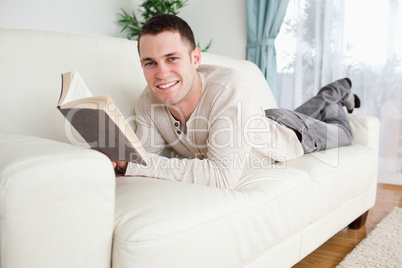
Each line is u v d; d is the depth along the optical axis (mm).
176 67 930
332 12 2518
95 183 594
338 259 1320
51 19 2783
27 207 512
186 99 1009
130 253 607
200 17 3322
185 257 675
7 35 1003
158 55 913
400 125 2398
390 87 2398
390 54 2369
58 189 544
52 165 539
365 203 1580
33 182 514
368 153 1545
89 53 1167
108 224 625
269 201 914
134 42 1369
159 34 905
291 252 1050
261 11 2779
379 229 1568
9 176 495
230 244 779
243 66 1898
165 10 3119
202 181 917
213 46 3264
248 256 838
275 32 2730
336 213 1324
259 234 869
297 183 1069
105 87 1171
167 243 641
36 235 525
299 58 2680
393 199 2105
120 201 738
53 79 1043
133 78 1276
